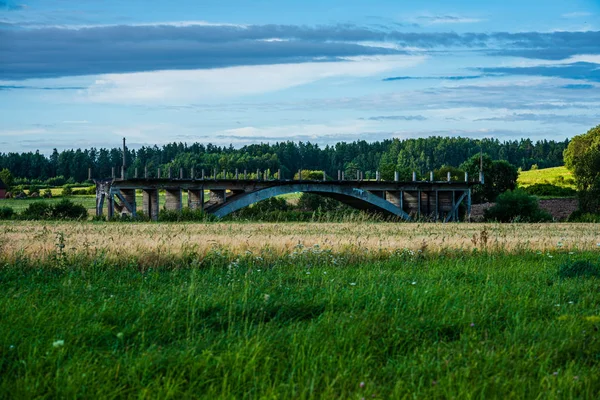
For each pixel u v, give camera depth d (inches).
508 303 484.7
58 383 292.0
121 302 470.3
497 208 2957.7
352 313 424.5
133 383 296.0
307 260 751.7
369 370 321.4
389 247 877.8
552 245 992.9
